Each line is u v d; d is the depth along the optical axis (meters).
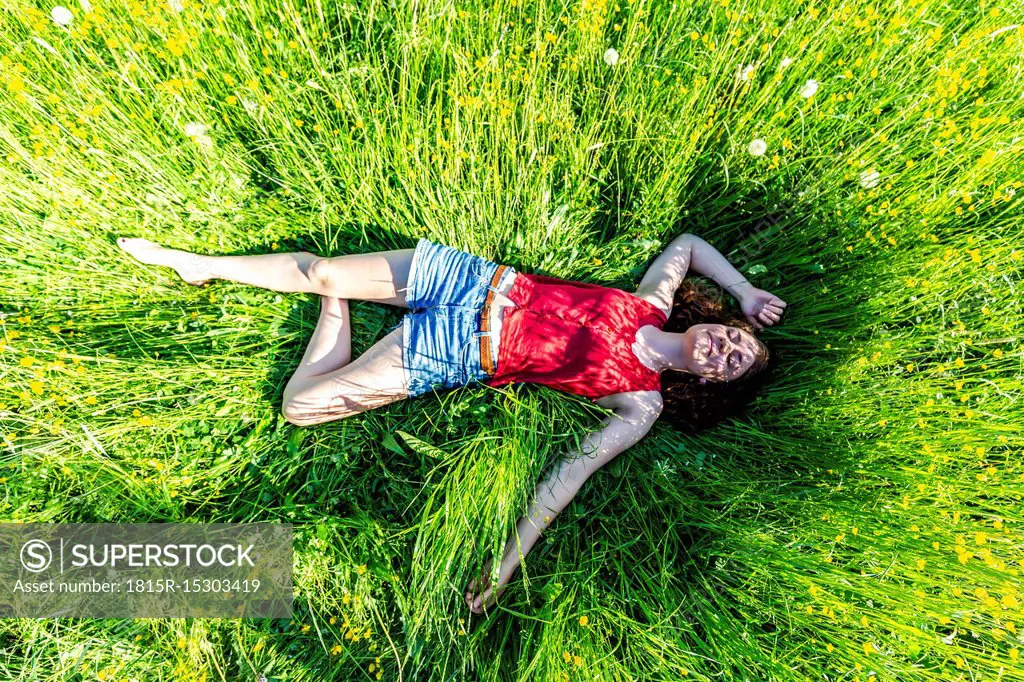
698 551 2.44
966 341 2.30
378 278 2.41
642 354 2.45
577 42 2.44
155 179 2.37
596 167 2.68
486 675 2.22
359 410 2.40
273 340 2.50
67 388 2.16
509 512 2.25
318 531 2.32
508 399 2.47
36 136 2.13
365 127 2.37
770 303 2.59
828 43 2.43
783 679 2.07
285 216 2.52
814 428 2.44
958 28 2.50
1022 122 2.27
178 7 2.02
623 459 2.57
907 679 2.02
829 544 2.21
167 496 2.23
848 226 2.48
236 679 2.28
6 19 2.13
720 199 2.66
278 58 2.42
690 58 2.49
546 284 2.49
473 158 2.44
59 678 2.12
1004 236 2.39
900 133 2.48
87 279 2.34
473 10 2.41
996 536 2.04
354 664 2.33
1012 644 1.99
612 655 2.14
